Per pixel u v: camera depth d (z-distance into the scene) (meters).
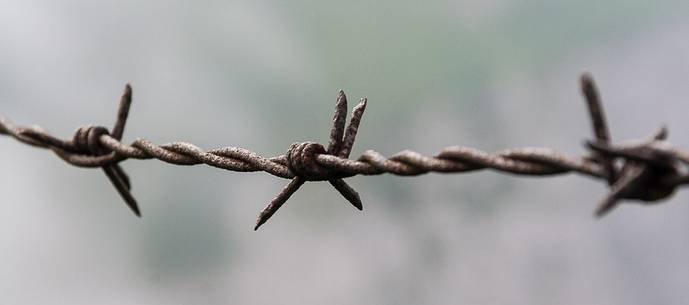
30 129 0.41
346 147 0.36
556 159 0.32
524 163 0.33
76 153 0.40
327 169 0.35
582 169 0.32
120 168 0.40
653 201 0.31
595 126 0.32
